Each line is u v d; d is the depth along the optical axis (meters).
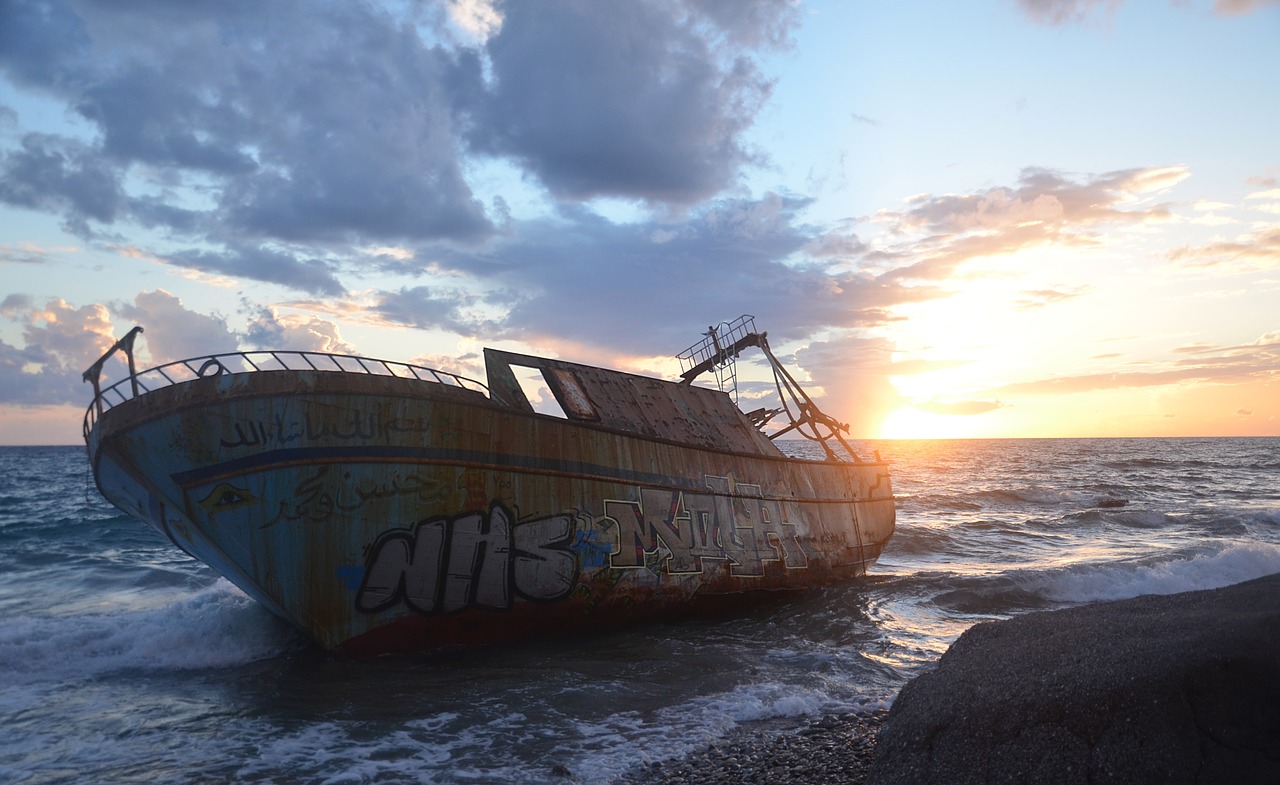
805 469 17.41
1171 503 40.97
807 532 16.66
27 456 126.56
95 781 7.25
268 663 11.04
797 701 9.25
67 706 9.36
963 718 5.82
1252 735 4.71
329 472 10.58
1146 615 7.58
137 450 10.49
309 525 10.51
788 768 7.13
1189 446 174.38
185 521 10.81
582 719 8.77
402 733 8.36
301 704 9.31
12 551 24.14
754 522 15.21
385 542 10.80
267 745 8.06
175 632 11.98
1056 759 5.09
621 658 11.30
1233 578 18.36
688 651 11.75
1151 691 5.17
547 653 11.50
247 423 10.38
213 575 19.64
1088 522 31.50
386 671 10.54
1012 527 30.52
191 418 10.27
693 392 15.98
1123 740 4.98
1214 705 4.94
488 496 11.48
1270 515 31.22
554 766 7.42
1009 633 7.79
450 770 7.38
